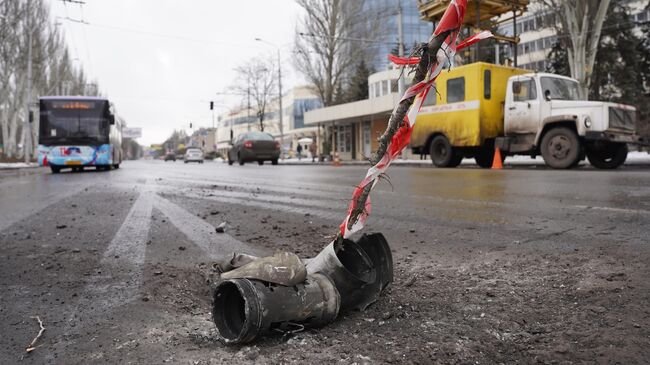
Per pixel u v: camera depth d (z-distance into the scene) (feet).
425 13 55.67
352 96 155.84
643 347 5.76
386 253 7.95
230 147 97.76
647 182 25.67
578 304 7.33
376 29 125.18
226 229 15.62
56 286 9.37
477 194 23.15
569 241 11.98
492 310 7.30
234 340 5.97
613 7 105.60
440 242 12.79
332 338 6.38
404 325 6.82
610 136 37.65
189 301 8.59
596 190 22.72
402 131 6.57
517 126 43.37
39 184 39.81
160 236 14.58
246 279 6.11
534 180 29.30
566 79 43.80
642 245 11.09
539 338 6.18
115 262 11.34
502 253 11.14
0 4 117.39
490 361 5.62
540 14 79.25
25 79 142.51
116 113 83.10
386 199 22.47
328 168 64.39
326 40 120.57
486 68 45.52
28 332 7.04
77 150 65.77
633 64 109.60
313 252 11.92
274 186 32.99
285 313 6.14
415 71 6.21
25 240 14.10
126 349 6.34
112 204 23.22
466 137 46.37
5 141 144.15
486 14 58.23
